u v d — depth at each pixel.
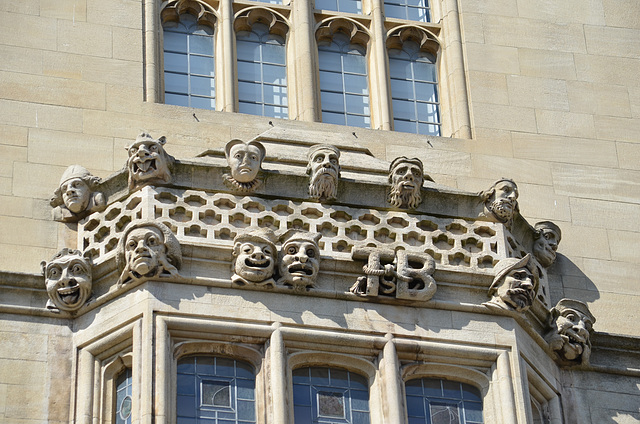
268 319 24.20
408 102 29.05
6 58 27.17
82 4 28.09
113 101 27.17
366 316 24.58
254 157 25.19
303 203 25.28
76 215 25.62
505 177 27.86
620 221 27.81
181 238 24.56
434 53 29.62
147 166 25.03
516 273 25.14
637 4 30.30
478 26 29.52
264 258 24.33
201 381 23.86
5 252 25.27
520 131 28.42
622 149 28.59
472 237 25.53
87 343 24.36
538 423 25.22
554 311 26.06
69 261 24.67
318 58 29.08
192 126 27.19
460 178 27.69
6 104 26.70
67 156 26.44
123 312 24.17
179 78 28.42
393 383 24.11
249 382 24.02
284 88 28.75
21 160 26.22
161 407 23.12
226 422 23.64
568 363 25.97
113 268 24.66
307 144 26.84
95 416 23.88
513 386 24.53
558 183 28.02
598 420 25.67
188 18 29.08
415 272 24.77
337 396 24.20
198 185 25.12
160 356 23.55
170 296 24.11
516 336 24.97
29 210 25.70
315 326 24.30
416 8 30.14
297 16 29.14
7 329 24.45
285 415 23.50
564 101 28.92
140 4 28.44
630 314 26.88
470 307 24.95
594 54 29.61
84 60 27.48
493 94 28.75
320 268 24.73
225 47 28.58
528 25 29.69
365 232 25.28
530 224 27.47
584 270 27.17
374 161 26.62
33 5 27.86
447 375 24.67
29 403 23.95
